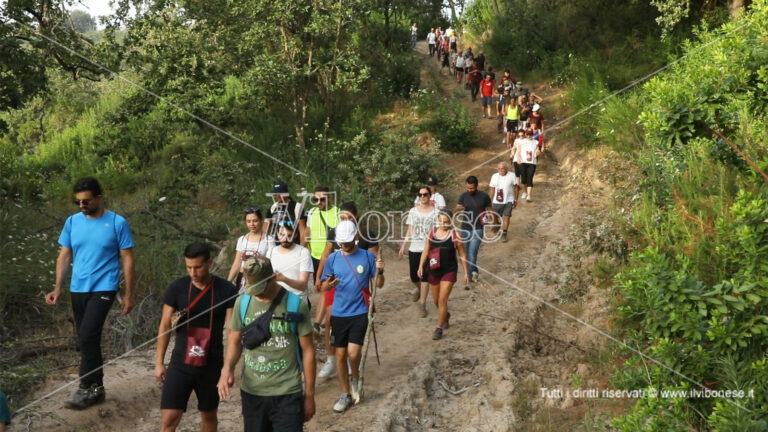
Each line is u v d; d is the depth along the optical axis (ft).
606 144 52.65
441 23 129.18
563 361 23.84
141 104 57.47
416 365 23.71
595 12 84.84
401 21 109.70
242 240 23.11
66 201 50.01
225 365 15.16
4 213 34.53
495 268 36.06
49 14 48.96
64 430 18.28
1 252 28.58
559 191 50.29
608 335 23.57
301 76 52.90
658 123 18.56
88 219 19.60
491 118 72.74
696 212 26.99
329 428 19.08
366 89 71.41
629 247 30.12
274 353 14.73
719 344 15.88
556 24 90.07
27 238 31.53
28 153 70.28
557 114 67.97
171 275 32.17
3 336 24.84
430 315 29.45
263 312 14.80
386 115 69.92
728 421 14.40
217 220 43.86
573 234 35.68
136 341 25.91
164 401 15.90
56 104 84.43
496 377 21.85
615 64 69.36
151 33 53.16
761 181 21.49
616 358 22.35
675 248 25.66
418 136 56.90
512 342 24.79
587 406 19.57
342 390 21.42
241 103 58.44
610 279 28.60
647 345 21.97
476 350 24.85
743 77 18.07
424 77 91.71
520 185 51.93
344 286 20.35
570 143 58.34
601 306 27.22
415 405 20.68
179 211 45.21
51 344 24.76
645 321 18.20
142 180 57.52
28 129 78.79
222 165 53.01
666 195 31.65
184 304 16.07
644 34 74.08
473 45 105.91
